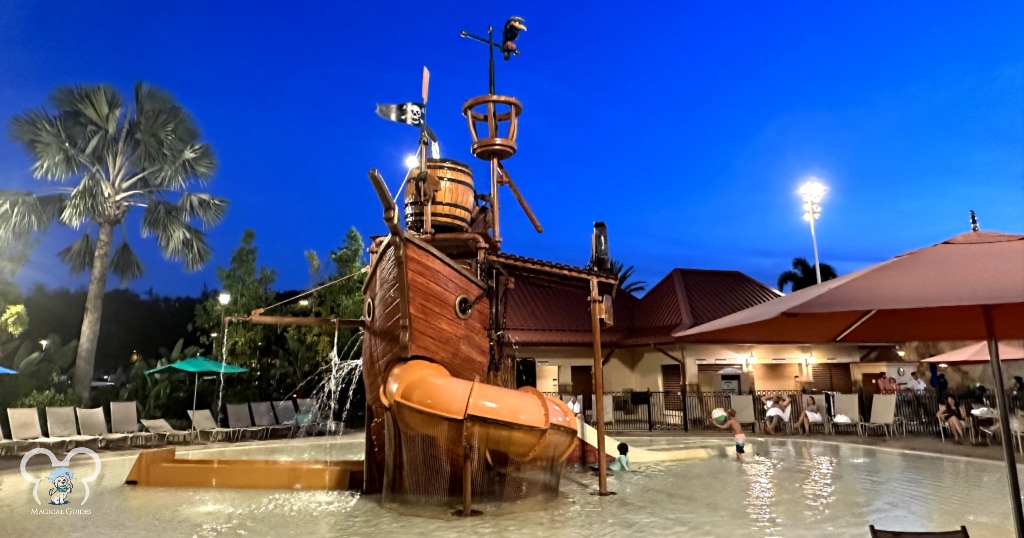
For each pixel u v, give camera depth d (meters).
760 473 11.43
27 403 16.50
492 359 10.45
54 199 21.06
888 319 5.11
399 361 8.54
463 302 9.23
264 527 7.29
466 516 7.74
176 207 22.94
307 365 23.23
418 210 10.51
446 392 7.78
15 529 7.20
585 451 12.91
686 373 22.75
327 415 22.70
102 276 20.80
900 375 26.05
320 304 24.73
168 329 42.97
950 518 7.34
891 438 16.69
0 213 19.55
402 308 8.27
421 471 8.44
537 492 8.98
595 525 7.29
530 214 12.87
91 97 20.94
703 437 18.44
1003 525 6.93
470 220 11.02
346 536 6.85
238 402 21.09
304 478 10.09
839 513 7.72
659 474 11.54
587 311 26.22
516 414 7.80
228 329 22.19
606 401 22.11
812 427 19.61
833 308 3.37
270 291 24.59
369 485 9.53
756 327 4.87
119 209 21.48
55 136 20.19
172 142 22.34
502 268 10.63
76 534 6.96
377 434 9.61
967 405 17.28
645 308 27.03
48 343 21.94
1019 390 18.70
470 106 11.74
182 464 10.48
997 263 3.42
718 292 27.05
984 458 12.52
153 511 8.27
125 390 19.92
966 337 5.29
